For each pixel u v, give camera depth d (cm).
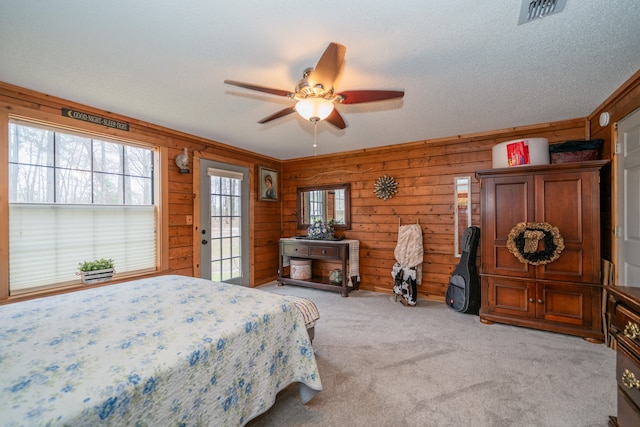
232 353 131
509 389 192
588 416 167
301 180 519
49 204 258
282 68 203
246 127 340
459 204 383
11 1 136
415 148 413
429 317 329
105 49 179
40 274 252
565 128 320
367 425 161
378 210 443
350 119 310
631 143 230
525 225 285
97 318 146
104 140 292
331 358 234
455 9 145
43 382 91
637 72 209
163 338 124
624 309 138
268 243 507
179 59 192
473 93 246
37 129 253
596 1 140
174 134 353
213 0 138
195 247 379
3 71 206
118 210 306
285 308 169
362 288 456
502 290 301
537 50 182
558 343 259
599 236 262
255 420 165
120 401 89
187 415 110
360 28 160
